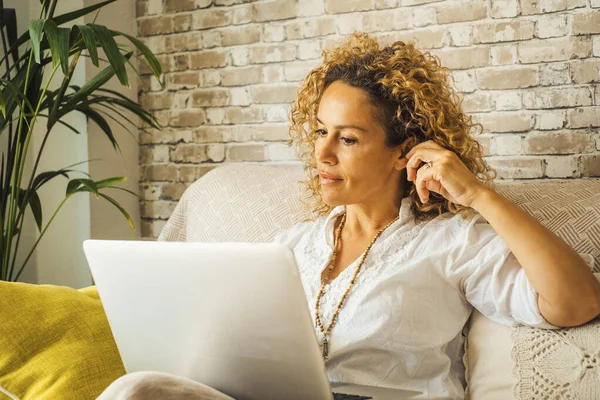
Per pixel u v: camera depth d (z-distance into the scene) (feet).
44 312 5.05
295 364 3.90
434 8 7.64
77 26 7.61
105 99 8.65
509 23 7.25
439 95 5.33
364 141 5.13
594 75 6.87
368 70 5.20
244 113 9.08
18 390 4.75
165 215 9.87
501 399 4.55
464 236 4.96
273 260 3.62
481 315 4.99
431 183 4.82
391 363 4.85
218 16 9.19
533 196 5.60
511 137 7.30
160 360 4.38
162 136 9.82
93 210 9.58
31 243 10.08
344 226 5.56
